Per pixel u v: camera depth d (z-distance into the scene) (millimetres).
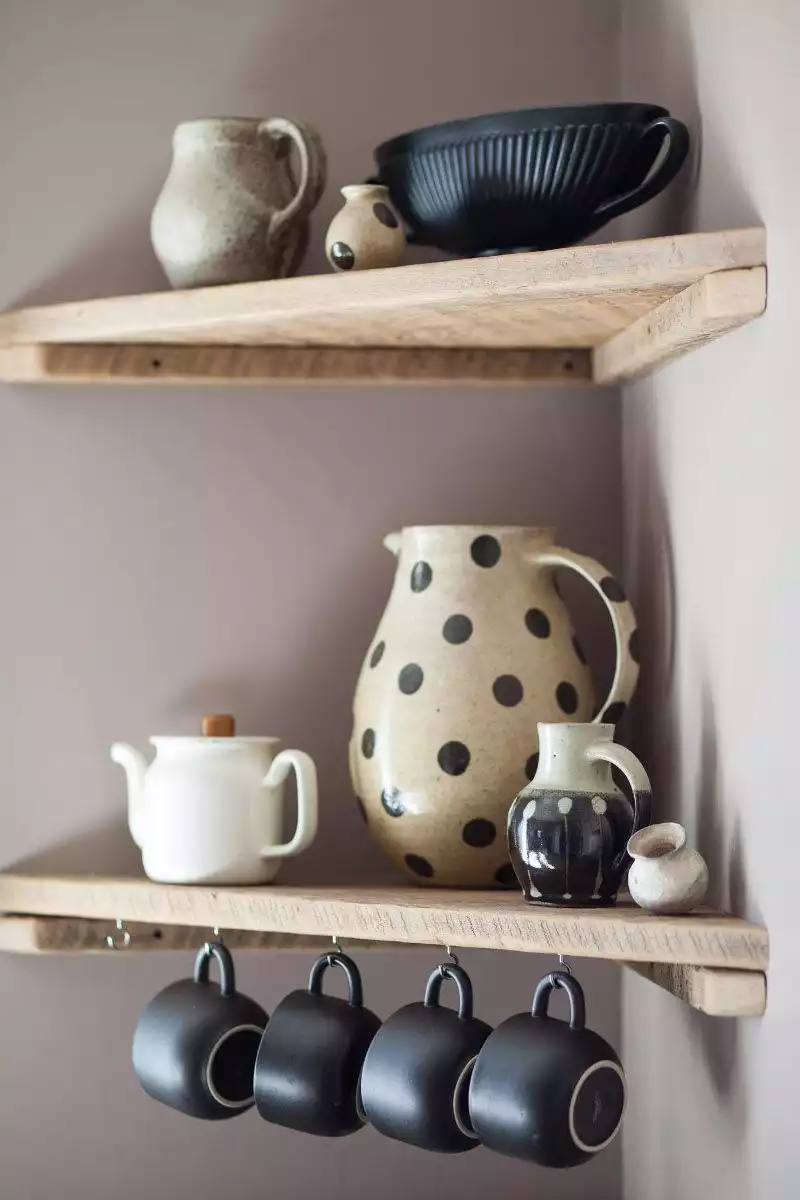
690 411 1010
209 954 1066
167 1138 1199
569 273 892
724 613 933
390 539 1135
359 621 1225
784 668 823
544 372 1204
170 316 1050
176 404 1224
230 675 1220
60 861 1203
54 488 1217
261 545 1225
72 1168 1191
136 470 1222
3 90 1217
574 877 908
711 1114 955
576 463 1228
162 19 1223
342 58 1221
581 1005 881
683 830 880
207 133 1099
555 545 1098
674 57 1063
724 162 938
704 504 977
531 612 1077
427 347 1188
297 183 1203
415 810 1039
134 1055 1059
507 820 969
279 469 1227
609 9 1229
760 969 849
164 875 1051
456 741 1036
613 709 1037
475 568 1077
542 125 944
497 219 998
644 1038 1143
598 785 928
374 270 967
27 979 1195
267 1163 1202
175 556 1221
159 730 1216
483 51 1225
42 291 1216
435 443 1229
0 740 1204
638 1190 1157
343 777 1215
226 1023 1032
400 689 1060
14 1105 1189
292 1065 970
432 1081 913
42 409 1217
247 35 1222
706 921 863
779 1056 822
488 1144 888
